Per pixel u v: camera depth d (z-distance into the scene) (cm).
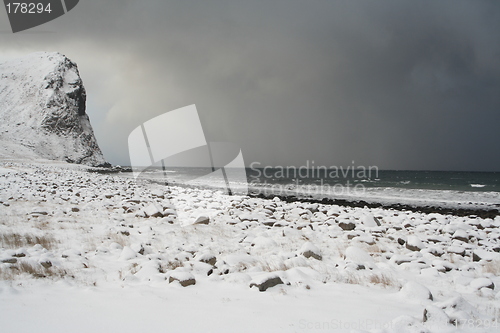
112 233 1083
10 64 13088
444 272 859
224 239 1157
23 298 462
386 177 8125
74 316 407
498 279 799
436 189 4044
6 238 882
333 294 584
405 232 1464
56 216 1309
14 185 2189
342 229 1422
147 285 586
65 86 12062
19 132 10331
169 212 1529
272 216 1750
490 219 1914
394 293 611
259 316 439
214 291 565
